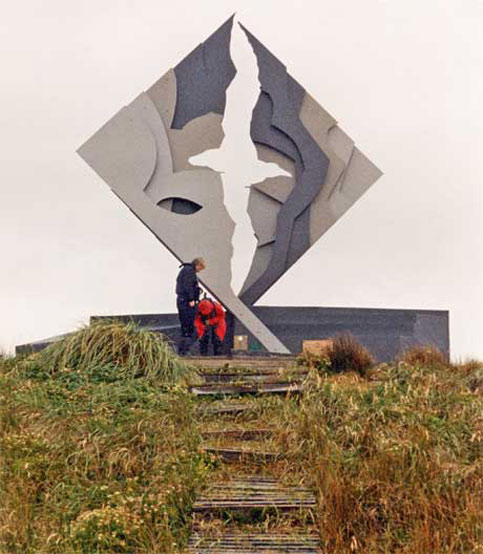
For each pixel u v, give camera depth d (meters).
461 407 11.09
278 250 18.28
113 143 17.50
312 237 18.45
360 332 18.84
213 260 17.72
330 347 15.02
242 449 9.80
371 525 8.40
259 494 8.85
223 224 17.78
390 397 11.18
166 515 8.33
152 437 9.96
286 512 8.59
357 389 11.66
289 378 12.54
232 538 8.19
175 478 9.02
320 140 18.58
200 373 13.18
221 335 16.44
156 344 12.91
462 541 8.10
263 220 18.41
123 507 8.33
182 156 17.78
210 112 17.94
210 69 18.02
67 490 8.91
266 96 18.55
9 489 8.79
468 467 9.20
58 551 7.89
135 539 8.03
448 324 19.38
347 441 9.98
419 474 8.91
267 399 11.43
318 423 10.23
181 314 15.95
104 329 13.07
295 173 18.45
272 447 9.95
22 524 8.23
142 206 17.50
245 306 17.81
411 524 8.38
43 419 10.48
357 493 8.70
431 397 11.29
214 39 18.08
